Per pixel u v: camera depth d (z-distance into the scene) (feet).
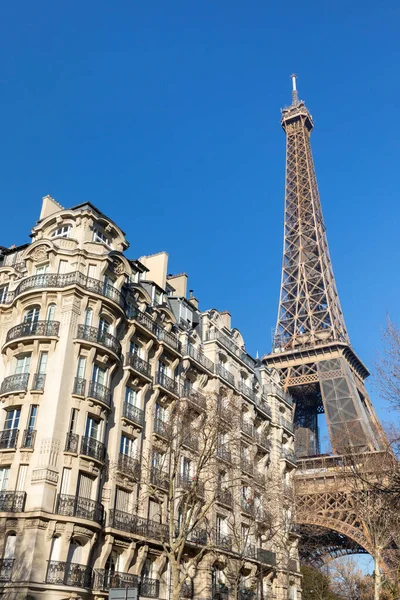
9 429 130.11
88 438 131.95
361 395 376.89
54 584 113.19
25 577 111.34
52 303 143.13
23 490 122.11
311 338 404.16
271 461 220.23
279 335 429.38
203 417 152.15
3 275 161.17
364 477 150.41
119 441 143.23
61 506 121.39
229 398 181.16
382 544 162.40
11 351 141.38
